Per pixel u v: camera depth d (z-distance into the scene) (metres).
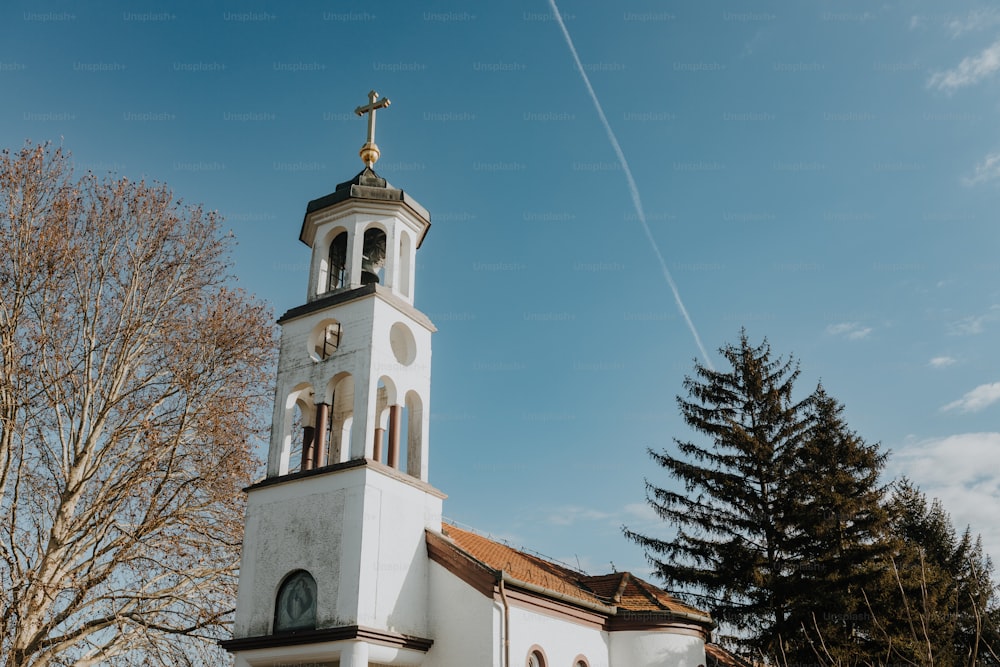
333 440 21.62
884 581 26.08
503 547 24.73
